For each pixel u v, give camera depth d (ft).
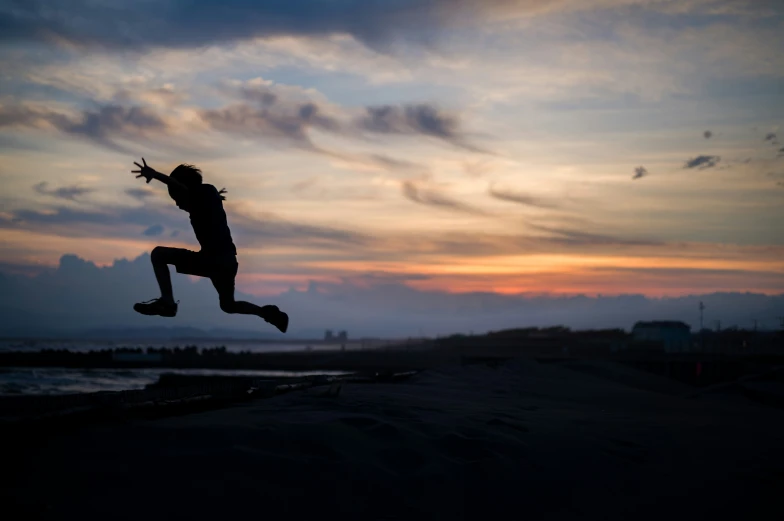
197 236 17.92
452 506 15.75
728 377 140.77
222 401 24.82
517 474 18.19
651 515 16.60
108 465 14.48
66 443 15.62
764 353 195.83
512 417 27.27
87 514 12.17
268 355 236.43
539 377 67.46
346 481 15.56
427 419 23.31
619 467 20.30
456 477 17.24
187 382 107.04
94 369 177.68
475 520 15.34
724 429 29.17
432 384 47.62
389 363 194.59
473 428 22.09
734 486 19.17
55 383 99.76
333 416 21.49
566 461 19.99
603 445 22.48
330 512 14.15
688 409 44.21
